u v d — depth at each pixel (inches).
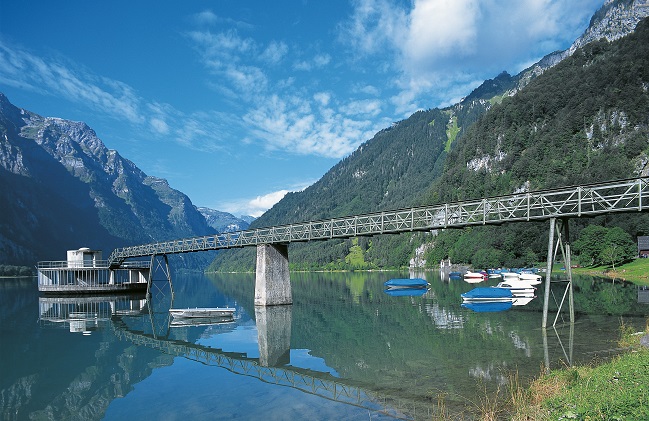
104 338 1285.7
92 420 604.7
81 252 3058.6
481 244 5930.1
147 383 790.5
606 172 6087.6
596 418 385.1
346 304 1990.7
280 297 1937.7
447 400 589.0
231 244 2124.8
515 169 7731.3
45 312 1988.2
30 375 868.6
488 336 1043.9
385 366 816.9
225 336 1283.2
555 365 730.2
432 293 2532.0
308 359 938.1
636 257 4023.1
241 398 676.1
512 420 474.9
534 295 2070.6
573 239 4835.1
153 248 2682.1
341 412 577.0
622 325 1030.4
